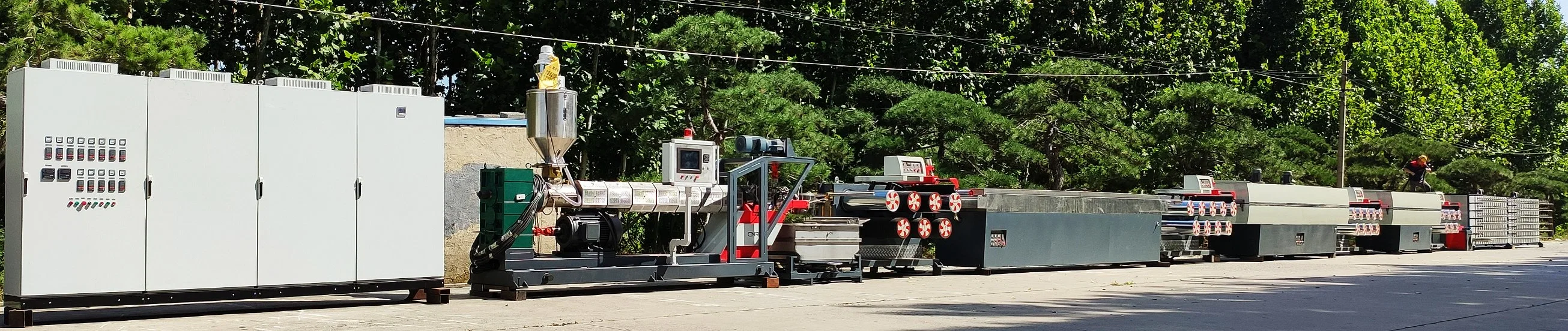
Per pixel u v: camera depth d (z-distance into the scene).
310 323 11.13
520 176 14.14
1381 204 30.56
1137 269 22.06
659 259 15.20
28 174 10.55
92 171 10.89
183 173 11.42
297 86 12.25
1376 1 56.69
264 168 11.95
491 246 13.98
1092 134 30.52
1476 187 47.31
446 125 17.03
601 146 27.80
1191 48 38.50
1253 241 25.23
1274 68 47.16
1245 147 33.06
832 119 28.97
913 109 27.91
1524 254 30.56
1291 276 19.75
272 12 24.27
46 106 10.67
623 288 16.09
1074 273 20.20
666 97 25.20
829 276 17.30
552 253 15.09
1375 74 50.50
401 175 12.98
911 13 33.16
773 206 17.00
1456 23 69.19
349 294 13.35
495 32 25.88
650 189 15.36
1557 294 15.82
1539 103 71.00
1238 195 25.00
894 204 17.95
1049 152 31.12
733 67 25.34
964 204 19.83
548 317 11.92
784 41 30.78
